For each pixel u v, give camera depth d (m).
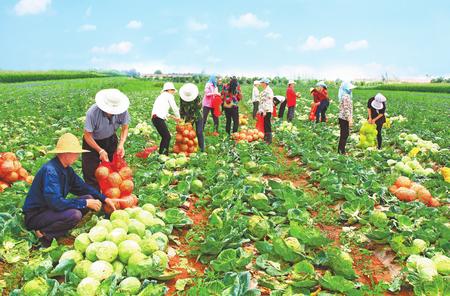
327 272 5.19
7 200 7.41
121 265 5.43
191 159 11.08
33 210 6.14
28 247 5.98
